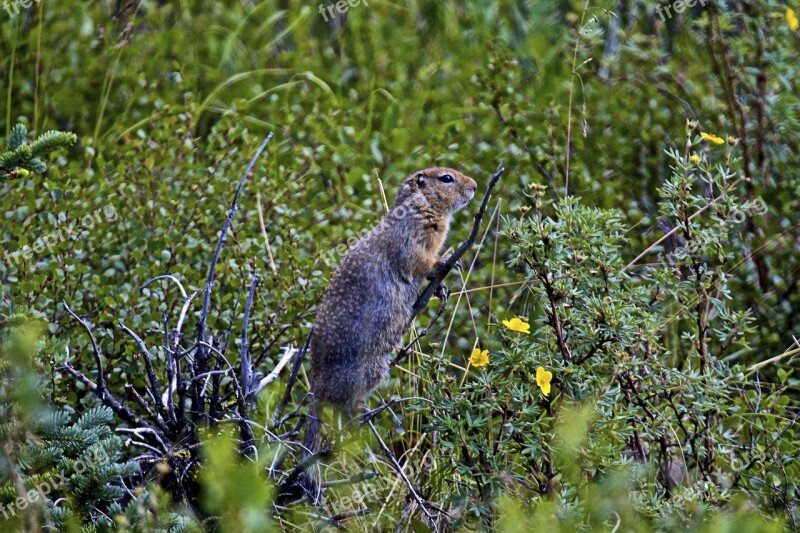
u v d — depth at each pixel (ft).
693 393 28.66
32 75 49.39
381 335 32.48
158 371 32.94
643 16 50.11
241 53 54.90
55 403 30.89
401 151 46.26
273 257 37.60
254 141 42.04
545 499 25.80
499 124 45.98
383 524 30.14
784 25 41.09
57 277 34.12
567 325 29.22
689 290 30.83
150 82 49.67
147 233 37.70
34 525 21.76
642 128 45.09
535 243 28.37
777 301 38.17
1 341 21.70
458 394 29.01
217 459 18.47
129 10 54.19
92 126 48.88
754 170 41.55
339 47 57.62
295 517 28.73
